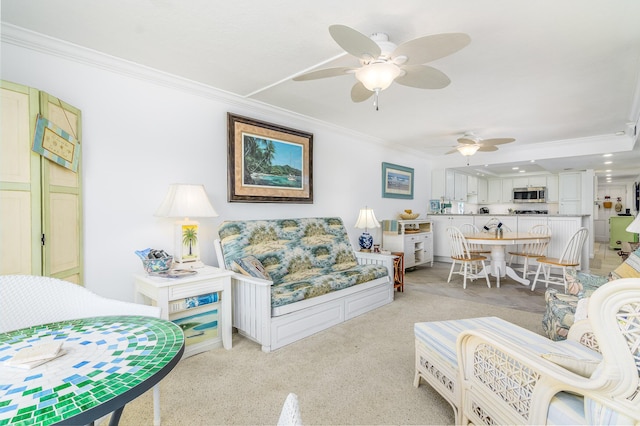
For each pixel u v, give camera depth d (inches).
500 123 167.3
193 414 65.6
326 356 91.5
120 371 32.9
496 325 70.8
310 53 92.2
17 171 68.0
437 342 65.6
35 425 24.4
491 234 189.5
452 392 60.2
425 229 245.1
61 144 77.7
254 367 85.4
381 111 147.6
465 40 63.6
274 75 107.4
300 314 103.3
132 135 100.4
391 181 223.3
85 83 90.9
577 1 67.8
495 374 46.6
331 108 143.7
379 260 147.0
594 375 32.1
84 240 90.0
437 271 219.1
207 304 95.1
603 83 113.5
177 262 102.7
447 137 201.9
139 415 65.2
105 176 94.6
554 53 91.4
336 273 127.3
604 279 87.4
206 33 81.2
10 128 67.0
